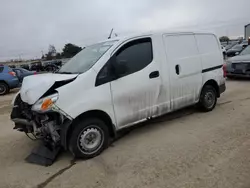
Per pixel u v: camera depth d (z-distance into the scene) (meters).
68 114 3.90
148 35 4.96
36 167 4.05
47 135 4.16
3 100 11.26
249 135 4.60
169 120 5.85
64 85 3.97
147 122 5.79
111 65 4.39
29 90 4.08
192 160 3.81
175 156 3.99
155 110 5.00
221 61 6.46
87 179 3.56
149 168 3.69
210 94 6.25
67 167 3.97
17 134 5.74
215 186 3.10
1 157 4.55
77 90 4.02
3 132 5.97
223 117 5.79
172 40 5.34
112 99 4.36
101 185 3.37
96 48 4.94
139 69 4.71
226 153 3.95
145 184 3.29
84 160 4.16
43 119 4.07
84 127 4.10
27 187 3.49
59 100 3.85
